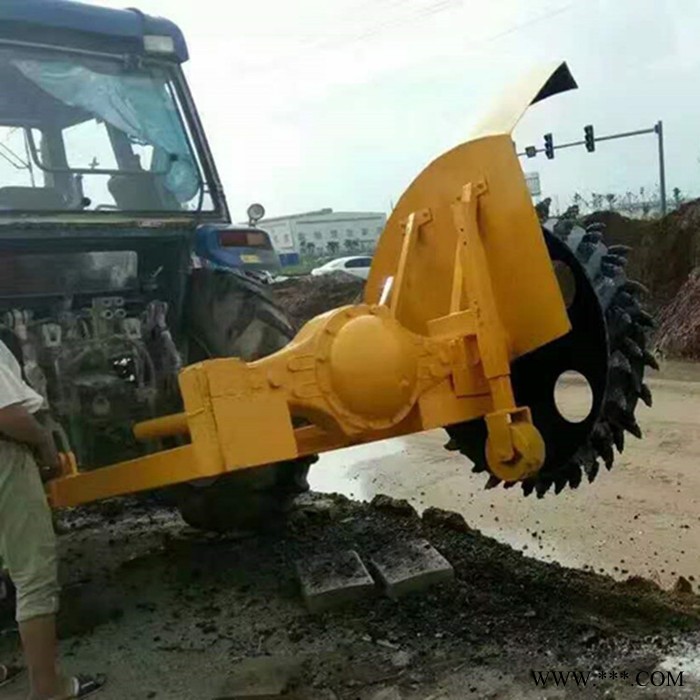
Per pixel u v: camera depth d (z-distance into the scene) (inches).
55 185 173.9
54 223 167.5
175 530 204.4
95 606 163.5
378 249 152.7
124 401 166.7
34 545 127.1
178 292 188.7
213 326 184.5
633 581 158.9
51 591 128.1
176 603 162.4
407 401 127.2
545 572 165.0
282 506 189.8
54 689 127.7
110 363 169.6
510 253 134.4
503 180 134.3
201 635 148.6
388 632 141.9
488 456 133.8
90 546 198.1
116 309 171.6
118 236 174.6
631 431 143.9
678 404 312.3
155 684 133.9
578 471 148.6
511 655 131.5
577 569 170.2
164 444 171.6
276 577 169.0
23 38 171.2
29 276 175.6
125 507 226.5
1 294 172.7
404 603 151.3
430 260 144.9
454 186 140.3
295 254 1214.9
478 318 131.3
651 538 187.0
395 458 274.4
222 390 118.9
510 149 133.6
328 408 123.7
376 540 182.5
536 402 152.2
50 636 127.7
